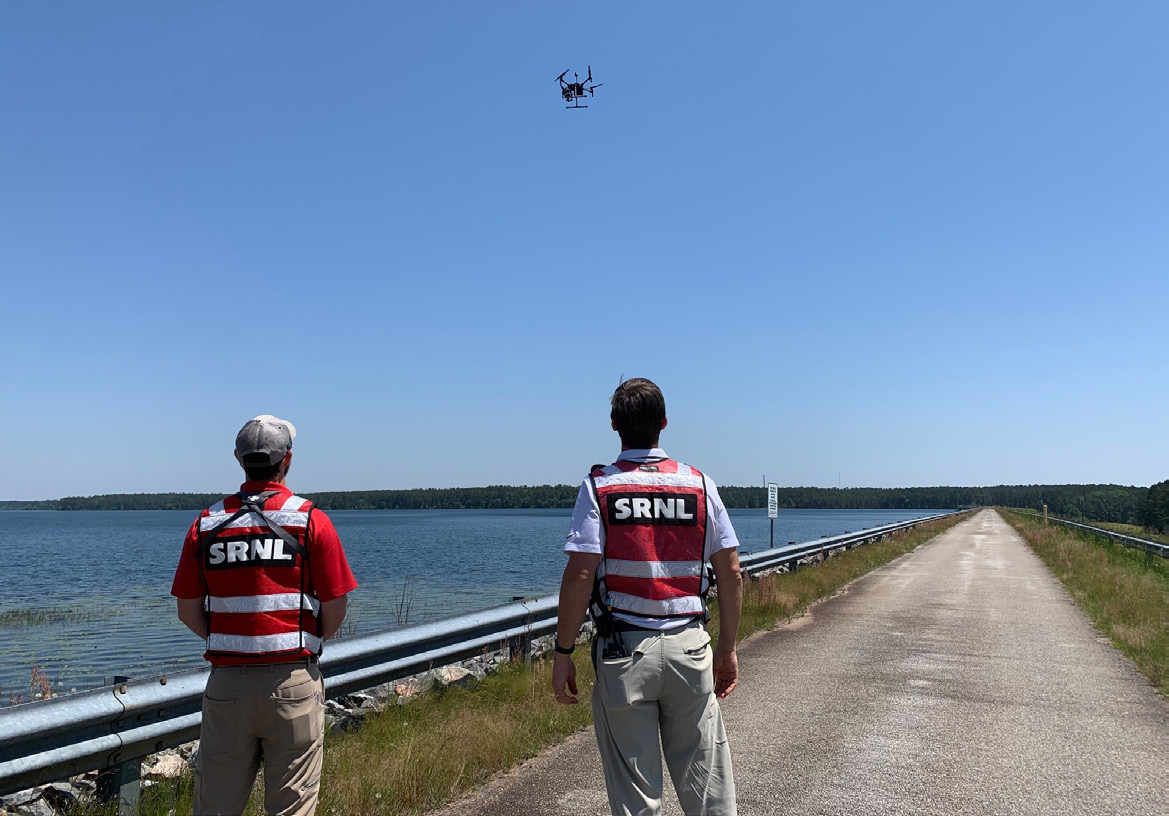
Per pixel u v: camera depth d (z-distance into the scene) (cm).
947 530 4556
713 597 1188
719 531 304
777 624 1126
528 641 789
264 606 299
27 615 2098
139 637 1711
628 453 310
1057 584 1666
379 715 611
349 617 1644
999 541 3388
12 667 1341
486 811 448
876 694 714
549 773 512
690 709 292
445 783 476
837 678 780
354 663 572
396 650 608
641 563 291
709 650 299
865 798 458
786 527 9338
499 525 10900
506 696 672
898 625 1120
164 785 454
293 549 304
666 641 287
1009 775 498
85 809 414
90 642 1641
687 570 296
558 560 3841
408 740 529
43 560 4750
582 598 289
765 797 460
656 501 297
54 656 1462
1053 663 853
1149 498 6931
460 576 2859
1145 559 2108
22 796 426
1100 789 474
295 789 304
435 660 652
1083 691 725
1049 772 504
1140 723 618
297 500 315
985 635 1035
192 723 436
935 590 1560
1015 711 655
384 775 468
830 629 1085
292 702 300
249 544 301
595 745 570
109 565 4319
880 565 2159
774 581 1366
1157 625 1038
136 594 2722
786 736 583
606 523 294
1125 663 853
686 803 292
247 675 296
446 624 668
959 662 859
